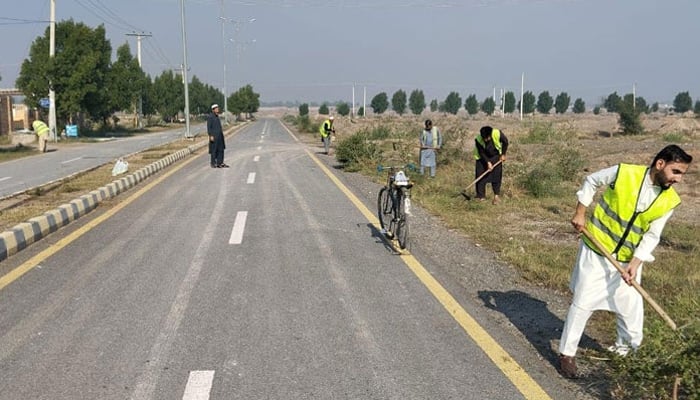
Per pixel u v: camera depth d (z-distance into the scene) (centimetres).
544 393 400
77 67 4028
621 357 404
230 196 1266
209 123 1902
